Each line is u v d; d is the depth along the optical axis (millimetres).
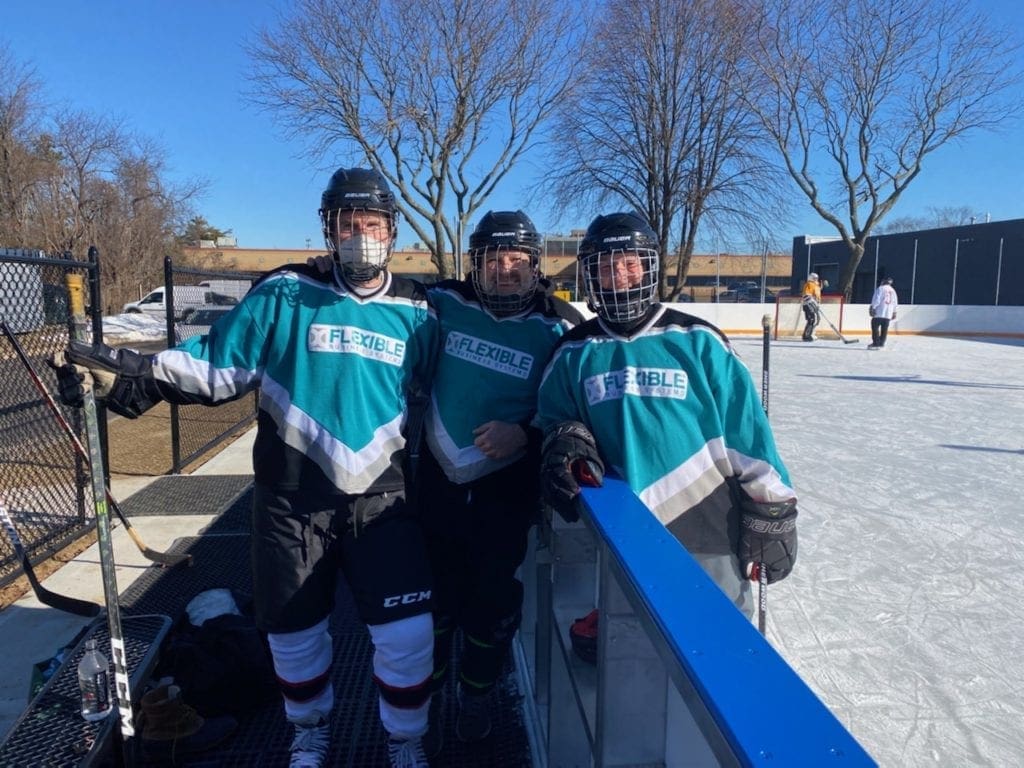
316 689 2111
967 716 2465
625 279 1935
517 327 2311
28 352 4438
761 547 1924
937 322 22859
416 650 1987
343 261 1994
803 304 20250
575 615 1857
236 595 3324
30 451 4840
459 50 21375
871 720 2445
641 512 1508
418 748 2117
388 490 2049
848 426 7711
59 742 2127
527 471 2311
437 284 2486
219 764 2309
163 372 1997
